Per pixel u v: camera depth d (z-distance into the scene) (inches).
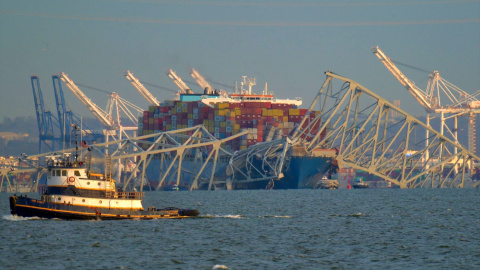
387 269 7273.6
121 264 7332.7
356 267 7342.5
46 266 7214.6
